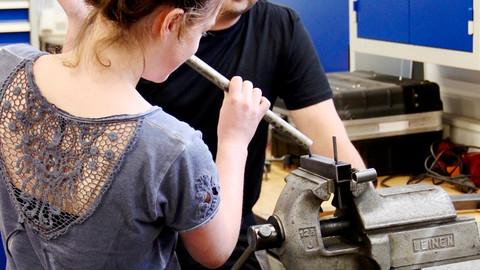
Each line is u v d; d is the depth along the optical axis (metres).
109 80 1.10
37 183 1.12
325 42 3.15
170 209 1.10
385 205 1.24
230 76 1.87
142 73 1.12
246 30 1.89
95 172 1.07
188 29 1.10
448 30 2.27
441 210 1.26
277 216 1.25
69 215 1.10
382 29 2.58
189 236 1.17
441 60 2.32
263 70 1.89
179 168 1.07
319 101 1.93
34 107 1.12
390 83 2.58
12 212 1.16
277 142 2.65
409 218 1.24
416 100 2.54
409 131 2.55
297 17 1.94
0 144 1.15
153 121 1.08
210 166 1.12
